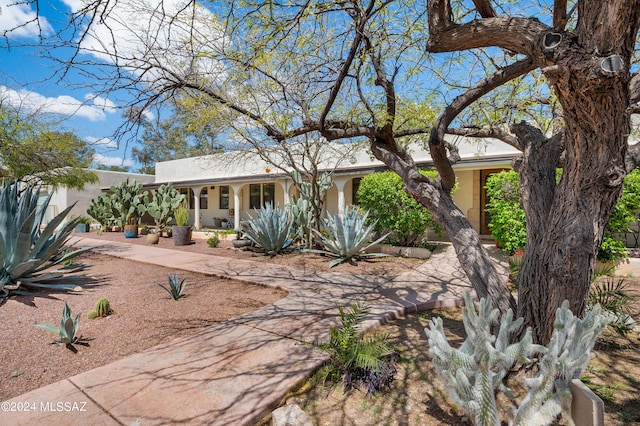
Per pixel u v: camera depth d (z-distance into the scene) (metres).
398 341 3.43
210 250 9.94
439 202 3.29
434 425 2.15
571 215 2.18
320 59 4.11
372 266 7.28
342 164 12.79
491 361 1.64
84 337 3.54
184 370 2.78
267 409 2.28
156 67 3.49
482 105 4.73
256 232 8.77
